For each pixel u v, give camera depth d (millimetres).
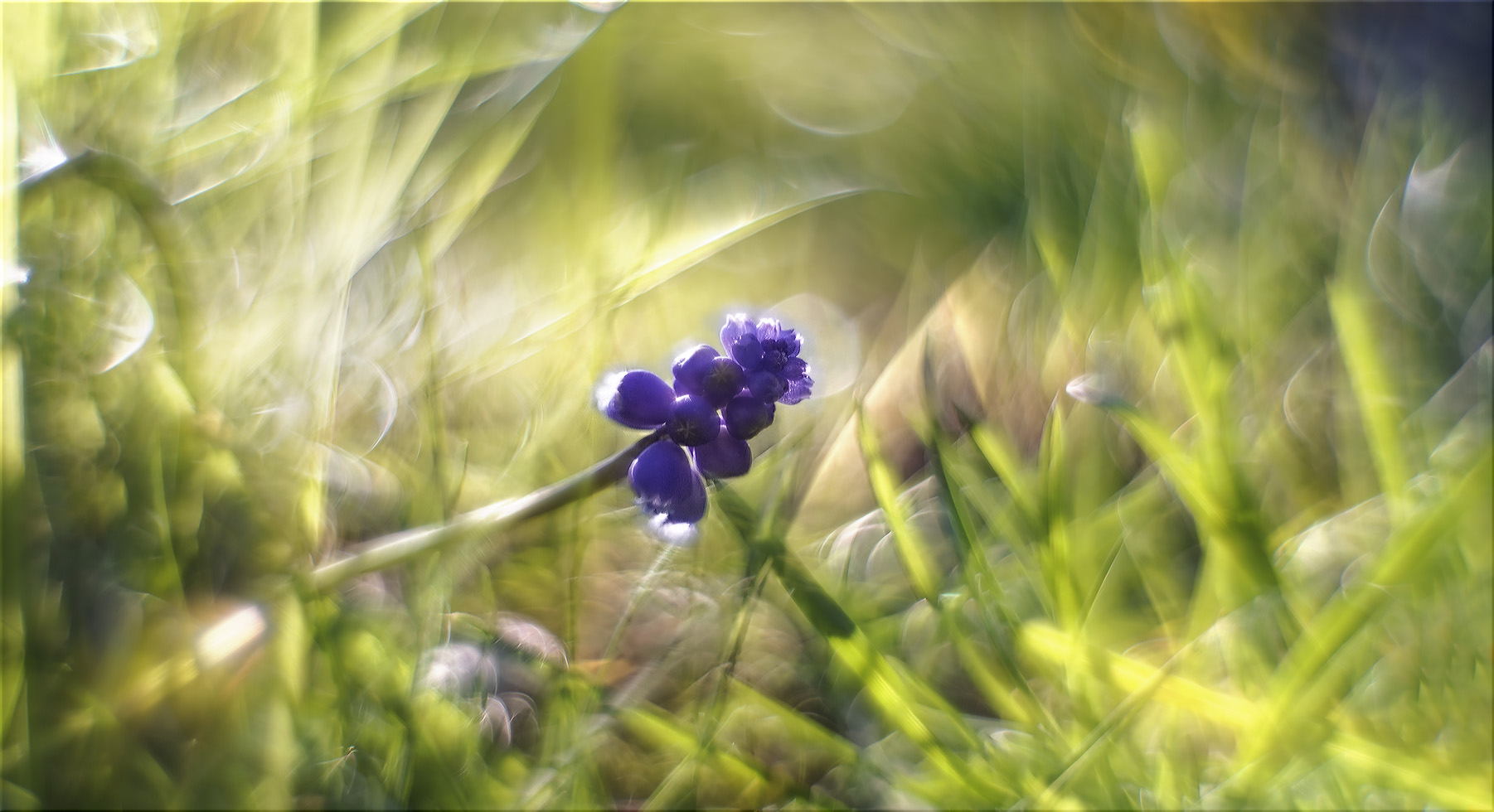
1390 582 327
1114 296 398
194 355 346
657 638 357
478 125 425
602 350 366
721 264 455
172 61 371
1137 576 365
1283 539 364
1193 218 429
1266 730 324
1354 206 423
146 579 330
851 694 347
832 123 521
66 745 316
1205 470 341
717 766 325
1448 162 439
